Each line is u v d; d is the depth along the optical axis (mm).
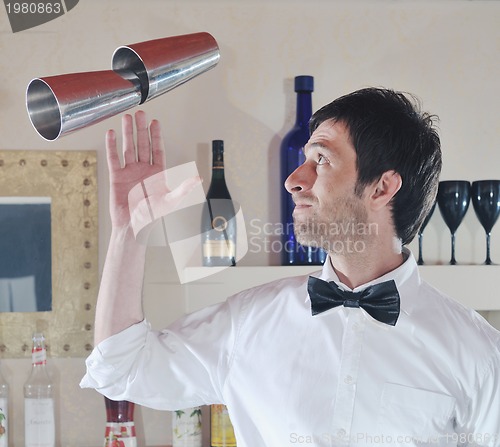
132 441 2080
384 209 1379
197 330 1431
